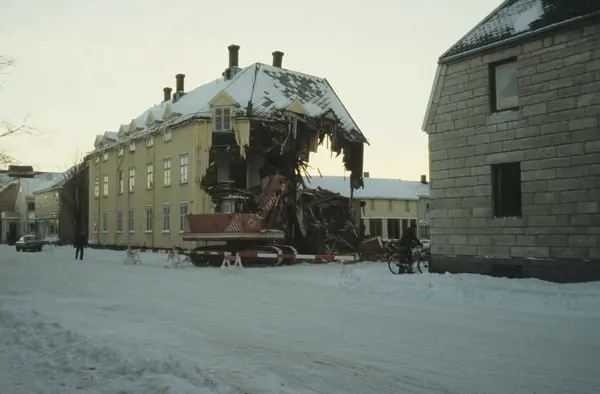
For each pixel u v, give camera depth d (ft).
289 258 81.46
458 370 22.49
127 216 147.74
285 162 114.01
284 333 29.94
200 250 86.48
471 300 42.24
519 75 55.16
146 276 65.10
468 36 61.87
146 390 18.15
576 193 50.37
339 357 24.50
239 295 46.65
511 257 54.95
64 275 66.85
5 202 303.68
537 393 19.52
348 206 110.32
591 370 22.53
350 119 134.31
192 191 115.24
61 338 26.84
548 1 56.39
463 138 59.93
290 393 18.83
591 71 49.93
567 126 51.31
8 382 19.98
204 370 21.27
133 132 145.89
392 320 34.12
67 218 215.72
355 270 63.52
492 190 57.26
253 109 112.47
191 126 116.78
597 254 48.65
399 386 20.26
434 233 62.34
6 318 33.04
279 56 136.05
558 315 36.19
